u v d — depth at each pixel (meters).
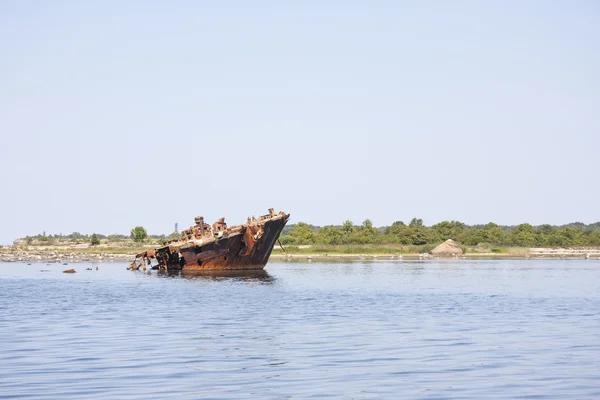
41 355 51.84
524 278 148.38
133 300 96.00
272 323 70.81
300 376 44.78
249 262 152.88
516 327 68.25
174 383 42.81
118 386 41.94
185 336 61.75
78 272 170.50
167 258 162.38
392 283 130.50
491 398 39.41
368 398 39.34
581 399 39.25
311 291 110.75
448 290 114.69
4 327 67.62
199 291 110.69
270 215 152.25
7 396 39.41
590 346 56.59
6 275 158.25
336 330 65.62
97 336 61.66
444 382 43.19
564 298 101.06
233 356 51.62
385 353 52.88
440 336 61.88
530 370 46.75
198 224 152.88
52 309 84.31
